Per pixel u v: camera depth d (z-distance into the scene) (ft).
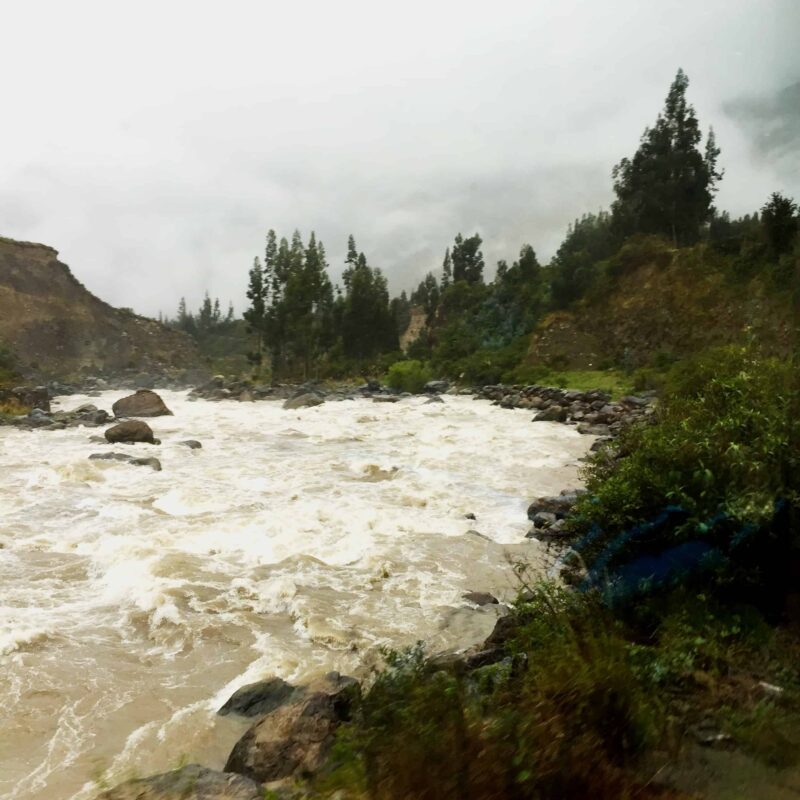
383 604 25.18
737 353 32.27
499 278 227.40
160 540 31.78
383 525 35.29
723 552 16.10
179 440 69.82
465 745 9.66
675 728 11.26
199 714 17.52
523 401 103.30
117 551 30.12
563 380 124.98
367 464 52.31
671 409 28.76
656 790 9.71
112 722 17.20
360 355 226.17
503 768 9.28
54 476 46.91
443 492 43.62
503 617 20.30
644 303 135.54
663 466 18.37
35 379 193.67
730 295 119.24
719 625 14.60
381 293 248.73
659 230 159.43
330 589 26.63
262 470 52.01
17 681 19.04
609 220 188.75
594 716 10.62
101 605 24.84
